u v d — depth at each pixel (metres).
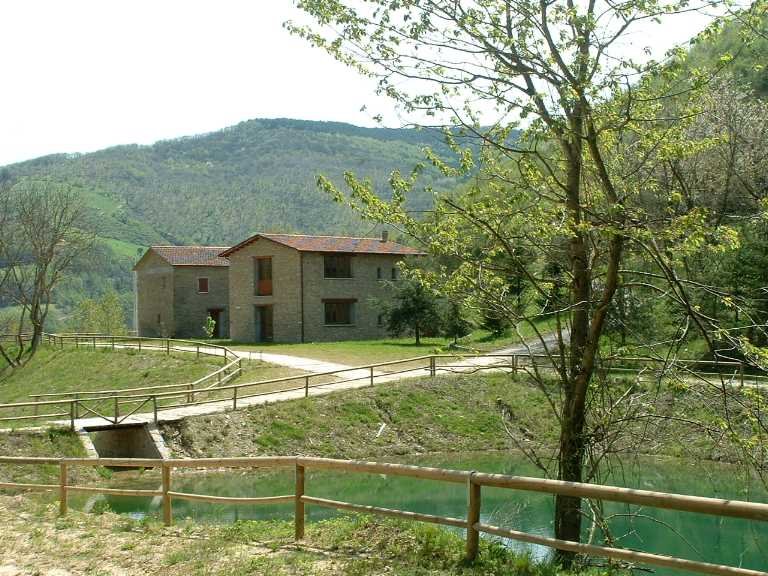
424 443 27.64
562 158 10.35
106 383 40.38
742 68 31.73
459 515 17.19
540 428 28.33
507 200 10.33
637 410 10.27
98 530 11.04
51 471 22.44
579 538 10.31
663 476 19.92
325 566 8.23
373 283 54.97
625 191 10.00
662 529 16.17
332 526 10.20
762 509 5.84
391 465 8.43
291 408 28.27
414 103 10.05
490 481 7.64
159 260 66.12
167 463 11.37
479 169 10.42
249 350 44.84
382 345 47.06
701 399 10.09
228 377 34.19
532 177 10.09
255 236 53.88
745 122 26.58
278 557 8.67
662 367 10.11
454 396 30.41
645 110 9.50
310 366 36.44
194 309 64.75
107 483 22.41
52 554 9.50
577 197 10.06
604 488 6.73
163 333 65.38
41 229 58.69
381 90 10.08
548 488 7.09
